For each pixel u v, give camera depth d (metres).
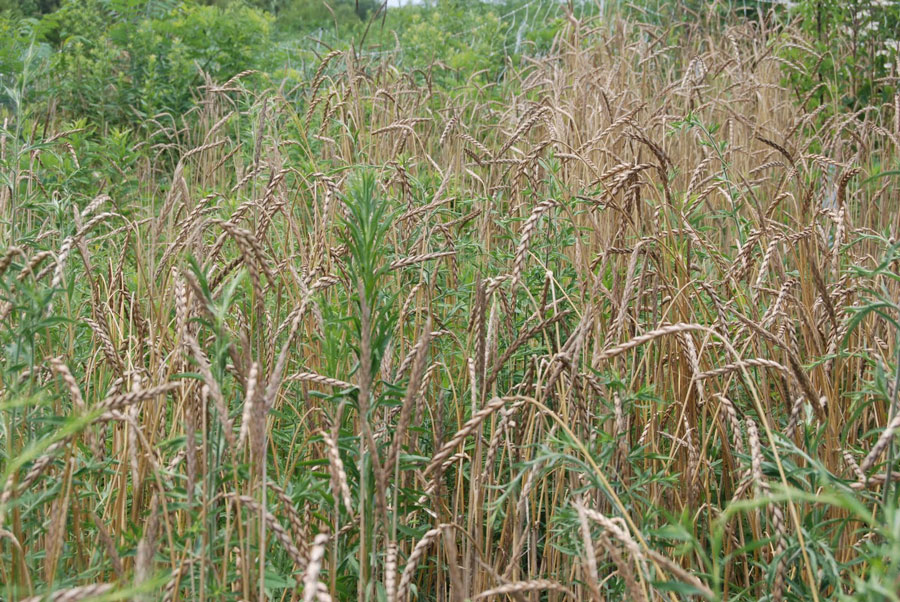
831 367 3.34
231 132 7.63
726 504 3.09
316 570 1.68
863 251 4.63
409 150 5.76
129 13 10.40
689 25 9.08
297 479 2.80
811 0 8.23
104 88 9.30
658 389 3.18
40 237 3.28
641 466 3.01
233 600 2.21
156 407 2.67
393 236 3.66
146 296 3.67
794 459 2.85
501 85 8.69
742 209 5.42
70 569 2.63
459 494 2.96
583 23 7.73
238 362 2.14
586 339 2.90
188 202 4.00
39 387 2.50
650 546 2.43
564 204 3.27
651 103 6.22
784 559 2.19
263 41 10.75
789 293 3.24
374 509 2.41
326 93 5.72
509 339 3.15
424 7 12.57
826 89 7.62
